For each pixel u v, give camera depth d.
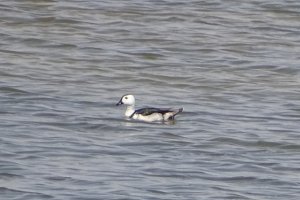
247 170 32.50
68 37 49.69
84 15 52.62
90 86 43.00
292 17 54.53
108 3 54.81
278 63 47.56
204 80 44.75
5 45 48.06
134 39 49.97
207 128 37.47
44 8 53.22
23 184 30.25
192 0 55.91
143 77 44.78
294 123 38.81
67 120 37.66
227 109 40.56
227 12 54.53
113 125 37.22
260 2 56.22
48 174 31.19
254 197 29.91
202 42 50.00
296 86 44.50
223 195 29.97
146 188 30.23
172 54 48.22
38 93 41.16
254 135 36.72
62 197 29.20
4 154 32.97
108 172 31.64
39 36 49.44
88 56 47.22
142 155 33.69
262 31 52.22
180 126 37.59
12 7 53.03
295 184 31.27
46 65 45.56
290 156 34.38
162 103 41.12
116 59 47.00
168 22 52.59
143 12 53.69
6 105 39.22
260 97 42.66
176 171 32.03
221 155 34.06
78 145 34.47
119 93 42.31
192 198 29.53
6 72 43.97
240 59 47.91
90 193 29.61
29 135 35.44
